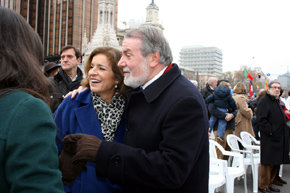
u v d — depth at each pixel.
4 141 1.12
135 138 1.97
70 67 5.09
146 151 1.91
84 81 2.51
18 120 1.14
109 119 2.36
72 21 50.03
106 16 26.66
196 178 1.90
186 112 1.78
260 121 5.83
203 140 1.85
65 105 2.44
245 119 7.68
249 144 7.24
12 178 1.10
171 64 2.13
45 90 1.41
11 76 1.24
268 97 5.88
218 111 6.77
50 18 55.41
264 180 5.90
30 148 1.12
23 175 1.09
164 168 1.67
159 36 2.00
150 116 1.93
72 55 5.09
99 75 2.29
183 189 1.86
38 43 1.46
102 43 25.72
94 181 2.21
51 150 1.19
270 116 5.81
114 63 2.32
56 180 1.18
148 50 1.95
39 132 1.17
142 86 2.11
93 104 2.38
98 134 2.30
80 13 50.56
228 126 6.88
